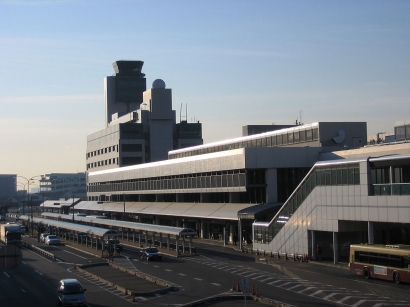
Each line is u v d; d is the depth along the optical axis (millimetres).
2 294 49500
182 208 109312
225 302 42812
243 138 112875
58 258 78688
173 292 47781
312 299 42625
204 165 100688
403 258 48625
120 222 99750
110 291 49156
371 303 40531
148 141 168000
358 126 93688
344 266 59906
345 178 59438
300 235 67375
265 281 52312
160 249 85438
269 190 85875
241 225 82750
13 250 35531
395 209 53031
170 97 167750
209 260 70688
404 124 80750
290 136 99062
